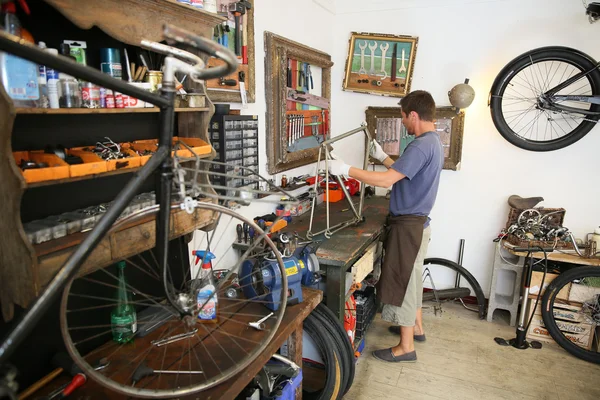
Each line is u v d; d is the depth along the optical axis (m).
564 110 2.78
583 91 2.88
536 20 2.90
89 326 1.38
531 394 2.26
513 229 2.92
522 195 3.14
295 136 2.88
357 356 2.50
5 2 0.96
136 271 1.58
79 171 1.07
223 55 0.85
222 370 1.30
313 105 3.16
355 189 3.44
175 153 1.10
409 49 3.23
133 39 1.21
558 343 2.67
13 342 0.80
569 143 2.88
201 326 1.56
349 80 3.46
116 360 1.35
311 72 3.17
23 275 0.96
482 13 3.02
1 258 0.98
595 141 2.88
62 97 1.11
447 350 2.70
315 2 3.07
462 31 3.10
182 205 1.09
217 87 2.00
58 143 1.27
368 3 3.32
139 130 1.57
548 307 2.70
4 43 0.67
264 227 2.09
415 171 2.17
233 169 2.06
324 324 1.93
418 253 2.46
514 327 3.01
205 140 1.58
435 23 3.16
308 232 2.33
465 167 3.27
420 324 2.77
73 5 1.04
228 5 2.02
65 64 0.76
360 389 2.30
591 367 2.52
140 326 1.52
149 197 1.43
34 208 1.23
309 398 2.03
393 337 2.88
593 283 2.60
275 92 2.55
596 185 2.93
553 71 2.94
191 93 1.51
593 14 2.55
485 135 3.16
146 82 1.34
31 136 1.20
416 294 2.53
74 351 1.08
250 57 2.22
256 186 2.30
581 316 2.67
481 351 2.69
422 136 2.25
